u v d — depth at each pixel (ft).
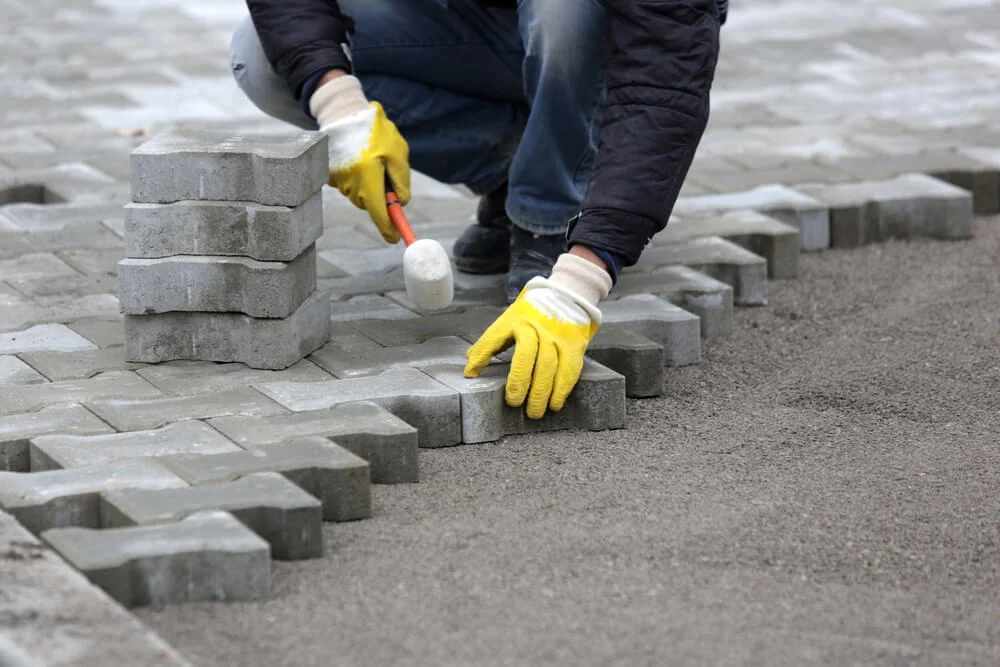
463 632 10.50
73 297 17.57
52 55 33.58
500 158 18.13
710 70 14.17
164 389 14.56
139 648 9.42
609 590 11.22
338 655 10.14
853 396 16.03
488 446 14.49
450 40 17.37
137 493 11.85
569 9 15.25
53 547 10.88
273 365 15.06
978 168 24.43
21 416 13.66
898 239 22.74
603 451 14.38
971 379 16.57
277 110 17.62
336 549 12.00
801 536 12.39
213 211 14.82
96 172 23.86
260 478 12.17
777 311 19.17
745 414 15.52
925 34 36.99
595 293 14.51
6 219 20.84
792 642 10.44
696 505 13.00
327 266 19.17
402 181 16.02
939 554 12.18
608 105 14.51
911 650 10.43
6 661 9.24
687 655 10.18
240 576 10.94
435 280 14.80
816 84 31.58
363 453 13.38
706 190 22.88
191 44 35.42
